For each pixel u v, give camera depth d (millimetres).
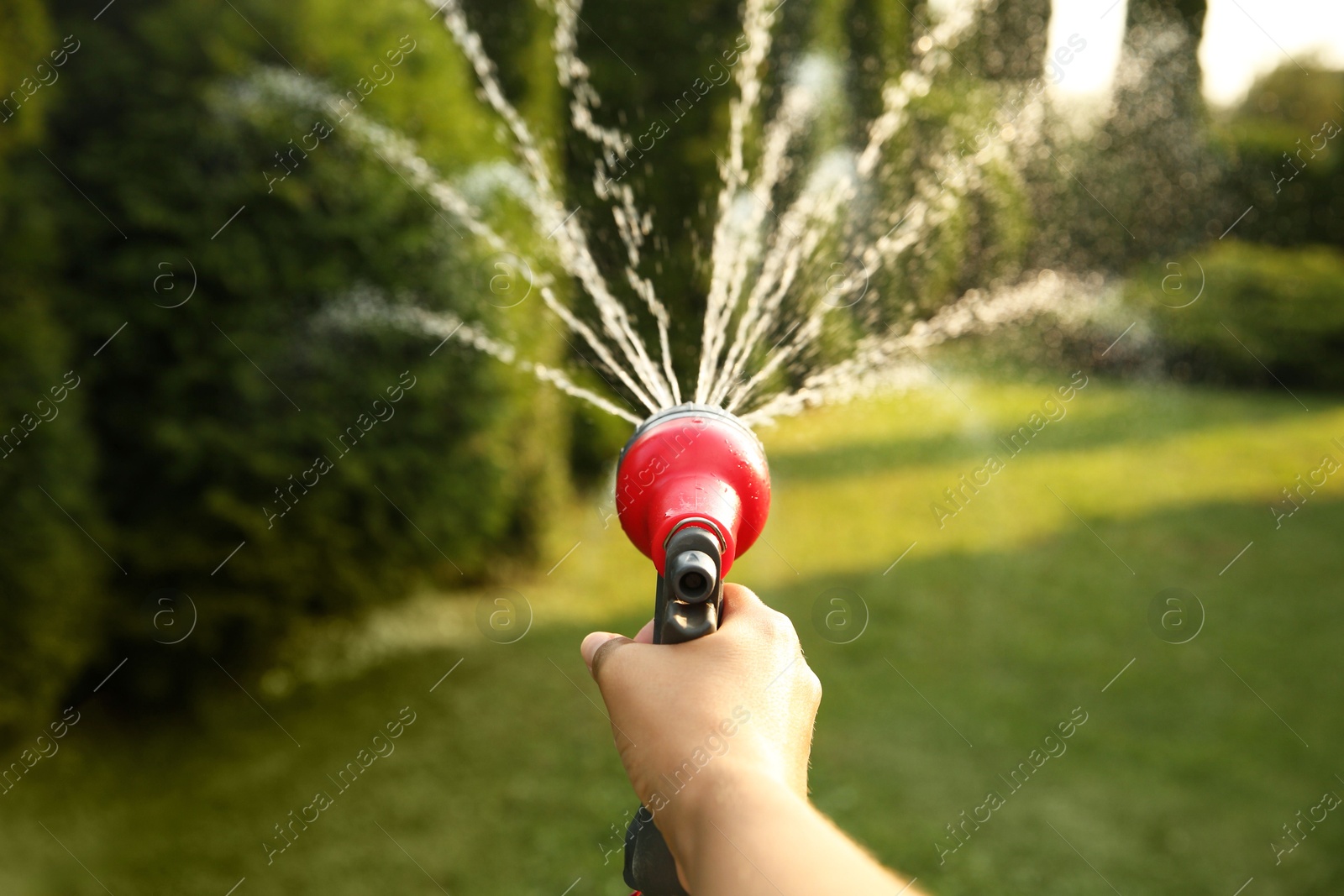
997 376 8336
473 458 4262
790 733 604
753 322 2273
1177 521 6059
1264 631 4625
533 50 4703
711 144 5180
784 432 6309
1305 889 2773
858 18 6707
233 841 2980
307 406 3697
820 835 479
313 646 4105
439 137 4004
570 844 2994
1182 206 9758
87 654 3391
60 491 3203
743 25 5383
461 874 2846
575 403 5387
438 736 3613
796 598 4828
